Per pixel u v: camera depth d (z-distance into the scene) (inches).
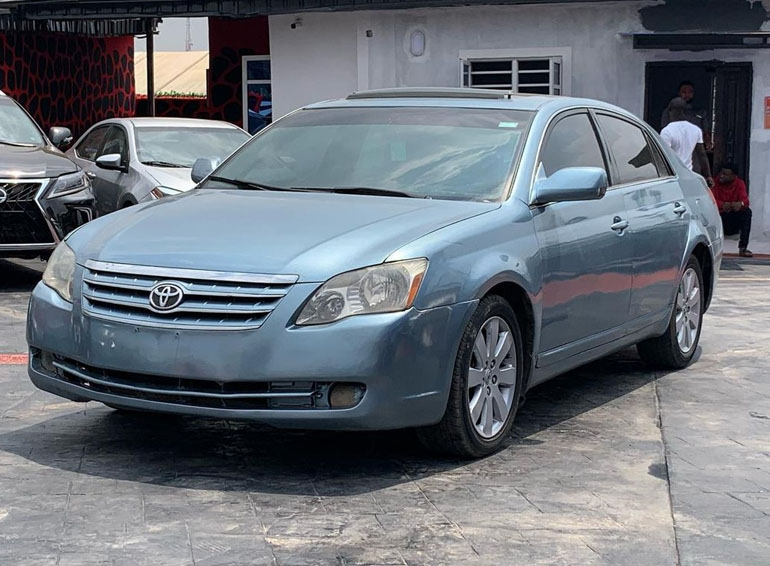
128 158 507.2
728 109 600.1
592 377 302.8
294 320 195.8
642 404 272.1
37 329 219.1
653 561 170.6
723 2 586.2
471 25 624.7
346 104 271.9
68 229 442.0
